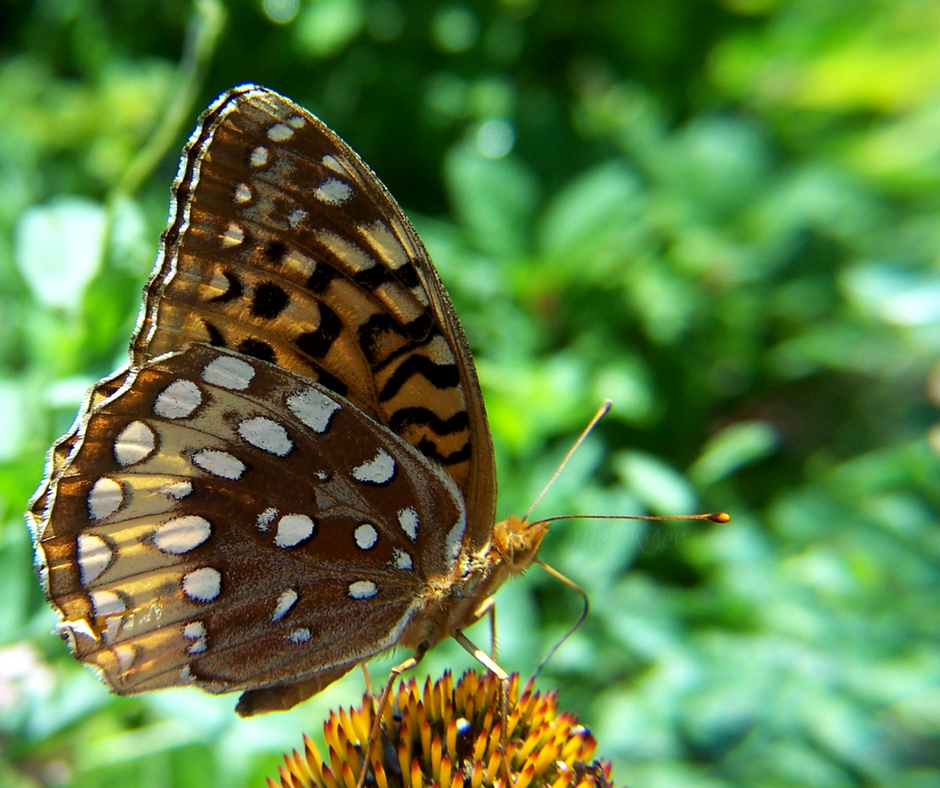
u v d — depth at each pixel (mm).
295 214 235
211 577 237
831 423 345
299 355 237
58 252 269
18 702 256
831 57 393
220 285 234
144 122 323
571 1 351
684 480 296
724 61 386
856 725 267
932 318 316
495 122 333
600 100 369
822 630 275
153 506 235
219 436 235
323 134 235
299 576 240
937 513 291
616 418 304
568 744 237
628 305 312
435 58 333
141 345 233
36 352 269
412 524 240
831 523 292
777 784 263
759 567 284
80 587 234
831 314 336
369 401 238
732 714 267
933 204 359
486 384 290
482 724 237
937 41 394
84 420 232
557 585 277
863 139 394
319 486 238
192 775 259
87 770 260
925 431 340
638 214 315
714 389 319
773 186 339
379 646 242
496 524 244
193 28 296
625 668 275
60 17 354
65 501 233
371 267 236
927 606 279
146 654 237
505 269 306
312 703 266
